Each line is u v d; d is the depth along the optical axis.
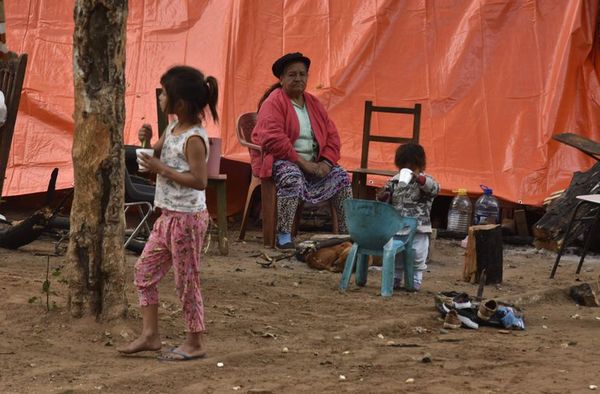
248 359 6.52
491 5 13.38
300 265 10.68
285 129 11.71
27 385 5.72
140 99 13.23
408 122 13.26
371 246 9.28
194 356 6.43
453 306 8.12
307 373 6.22
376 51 13.44
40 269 9.13
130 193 9.39
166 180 6.28
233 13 13.27
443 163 13.09
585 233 12.21
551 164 12.93
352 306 8.52
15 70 9.94
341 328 7.63
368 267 10.39
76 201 6.98
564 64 12.98
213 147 8.17
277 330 7.41
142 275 6.38
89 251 6.95
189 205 6.26
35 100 13.09
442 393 5.80
